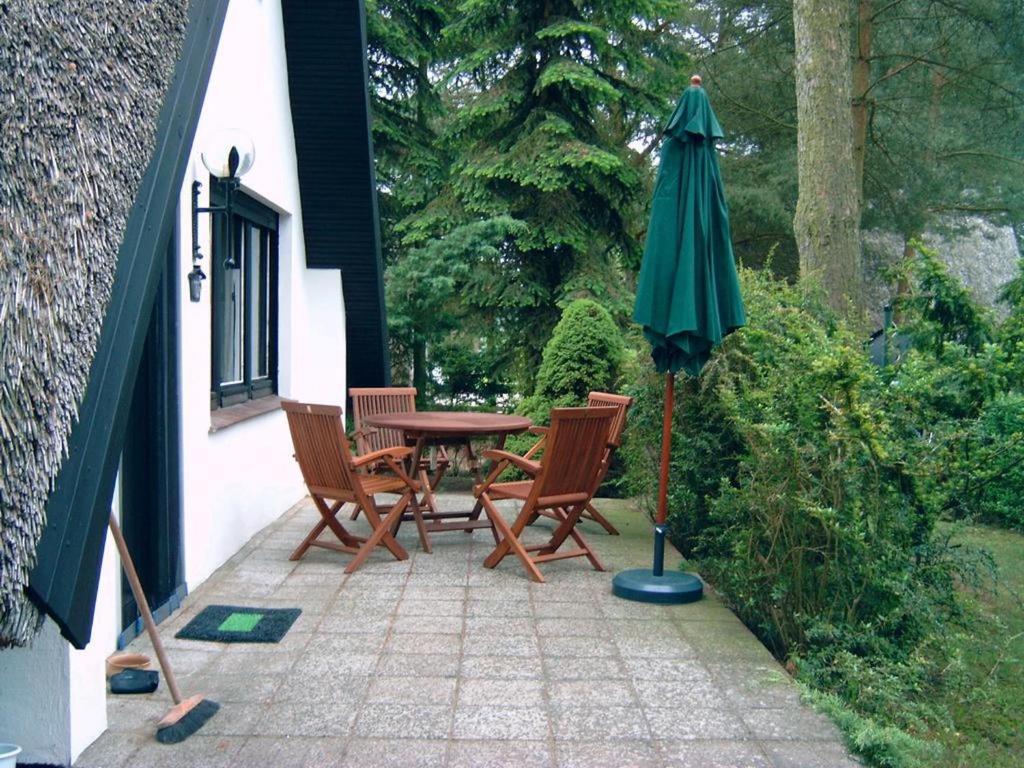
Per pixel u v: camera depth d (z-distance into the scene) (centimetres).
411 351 1322
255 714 373
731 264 528
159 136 372
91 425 281
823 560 469
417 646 456
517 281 1202
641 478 753
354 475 592
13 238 245
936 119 1653
